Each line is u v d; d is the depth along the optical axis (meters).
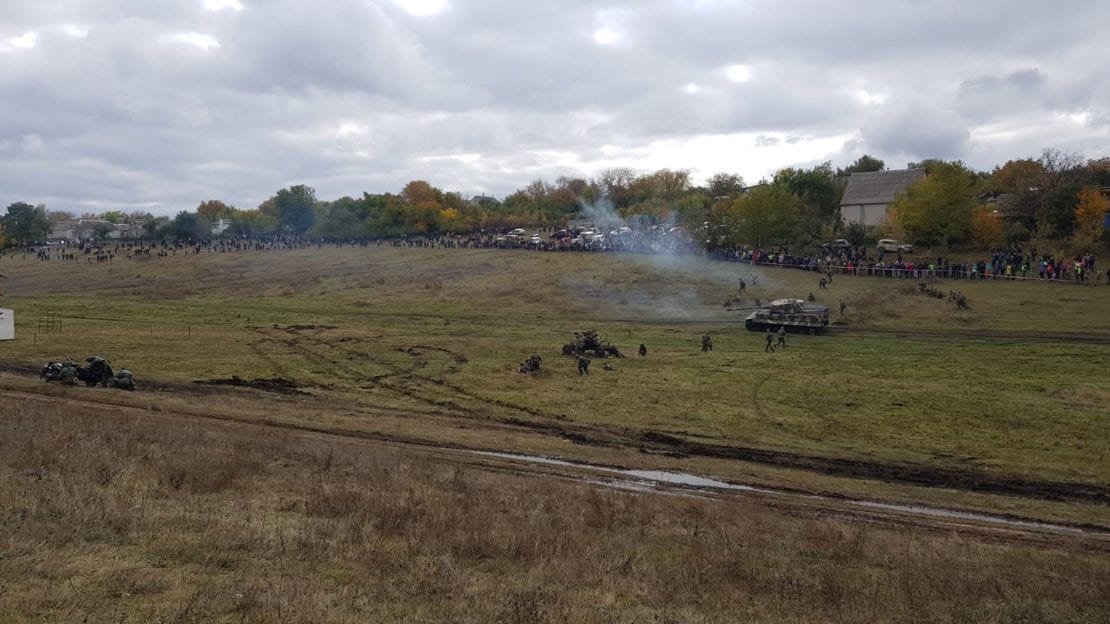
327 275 98.88
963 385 38.97
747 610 12.20
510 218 150.38
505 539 14.78
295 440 25.44
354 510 16.16
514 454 26.25
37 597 10.15
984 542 18.23
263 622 9.89
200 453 20.61
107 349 50.38
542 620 10.77
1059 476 25.66
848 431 31.12
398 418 32.06
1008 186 117.25
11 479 16.23
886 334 53.41
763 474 24.89
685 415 33.66
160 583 11.08
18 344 51.81
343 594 11.11
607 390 38.72
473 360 47.66
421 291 83.25
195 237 154.50
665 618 11.42
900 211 85.81
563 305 71.69
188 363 45.66
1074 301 57.94
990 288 64.44
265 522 14.91
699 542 15.86
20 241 165.50
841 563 15.30
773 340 52.91
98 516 13.93
